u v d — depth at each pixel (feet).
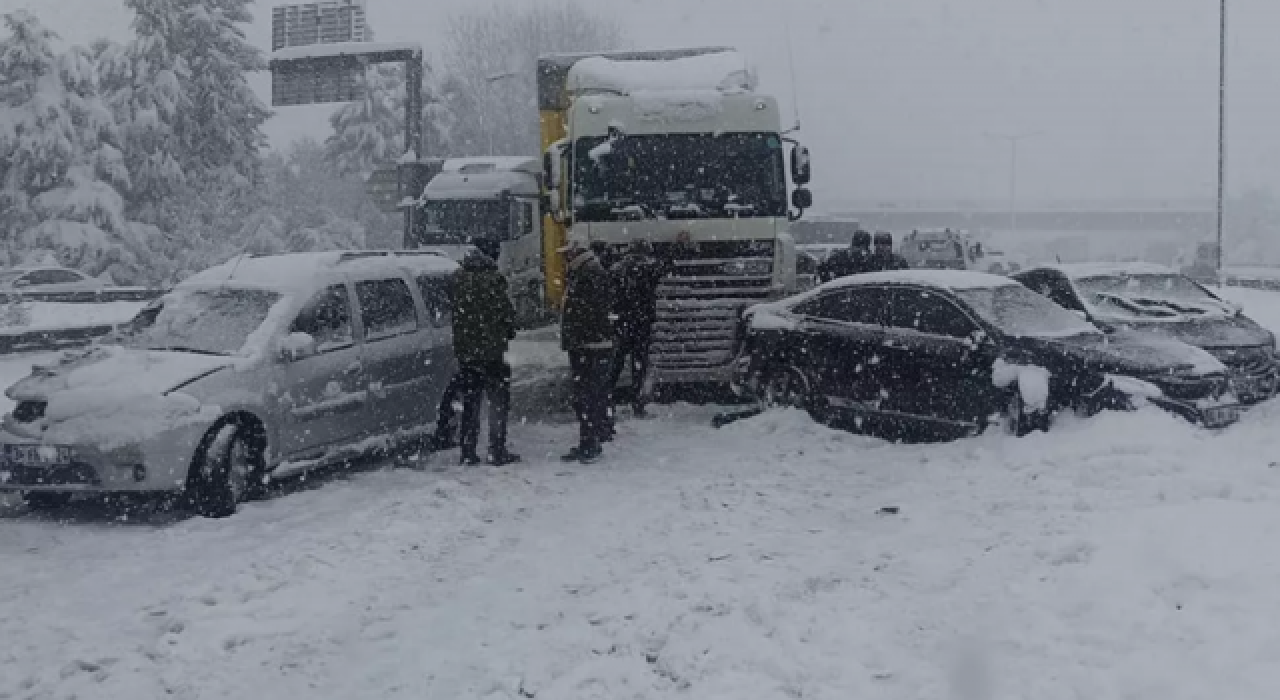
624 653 18.94
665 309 44.73
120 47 146.82
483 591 22.63
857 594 21.38
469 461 35.12
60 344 67.46
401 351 35.27
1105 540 23.06
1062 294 43.80
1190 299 43.65
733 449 36.32
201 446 28.60
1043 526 25.07
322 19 120.47
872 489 30.45
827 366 39.45
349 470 34.60
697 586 21.98
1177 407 32.91
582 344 35.09
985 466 31.45
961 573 22.45
